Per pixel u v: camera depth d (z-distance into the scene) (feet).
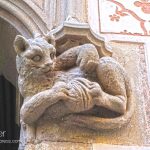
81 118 6.60
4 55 8.70
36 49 6.57
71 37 7.54
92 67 6.88
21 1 8.32
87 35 7.54
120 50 8.12
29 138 6.57
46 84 6.74
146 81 7.73
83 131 6.71
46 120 6.70
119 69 7.03
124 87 7.02
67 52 7.17
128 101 7.09
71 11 8.29
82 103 6.40
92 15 8.63
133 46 8.24
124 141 6.82
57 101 6.41
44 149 6.42
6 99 12.66
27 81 6.70
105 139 6.75
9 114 12.80
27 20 8.13
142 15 8.83
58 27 7.68
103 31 8.42
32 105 6.38
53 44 7.11
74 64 7.18
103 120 6.66
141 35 8.45
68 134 6.64
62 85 6.41
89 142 6.64
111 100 6.70
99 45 7.63
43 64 6.57
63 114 6.59
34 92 6.68
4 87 12.51
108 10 8.81
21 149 6.78
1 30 8.47
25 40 6.71
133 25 8.61
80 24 7.55
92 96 6.48
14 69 8.76
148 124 7.13
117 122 6.74
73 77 6.87
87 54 6.84
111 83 6.85
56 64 7.09
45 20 8.15
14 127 12.91
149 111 7.32
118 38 8.32
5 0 8.30
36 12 8.22
